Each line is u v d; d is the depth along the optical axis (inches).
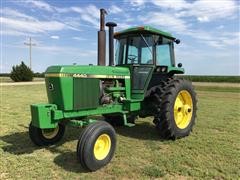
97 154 183.5
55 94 194.5
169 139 249.3
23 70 1781.5
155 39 255.9
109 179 166.2
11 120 331.9
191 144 234.4
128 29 249.9
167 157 202.2
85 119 211.9
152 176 170.6
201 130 288.7
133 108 241.6
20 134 266.2
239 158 200.7
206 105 504.4
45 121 184.5
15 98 601.9
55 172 175.6
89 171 178.2
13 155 204.4
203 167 183.6
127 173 174.6
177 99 258.7
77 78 199.5
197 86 1386.6
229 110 435.5
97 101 214.7
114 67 231.5
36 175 169.6
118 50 264.5
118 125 293.7
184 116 262.2
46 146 228.5
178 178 168.1
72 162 193.0
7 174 170.7
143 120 337.4
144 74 251.4
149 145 231.5
